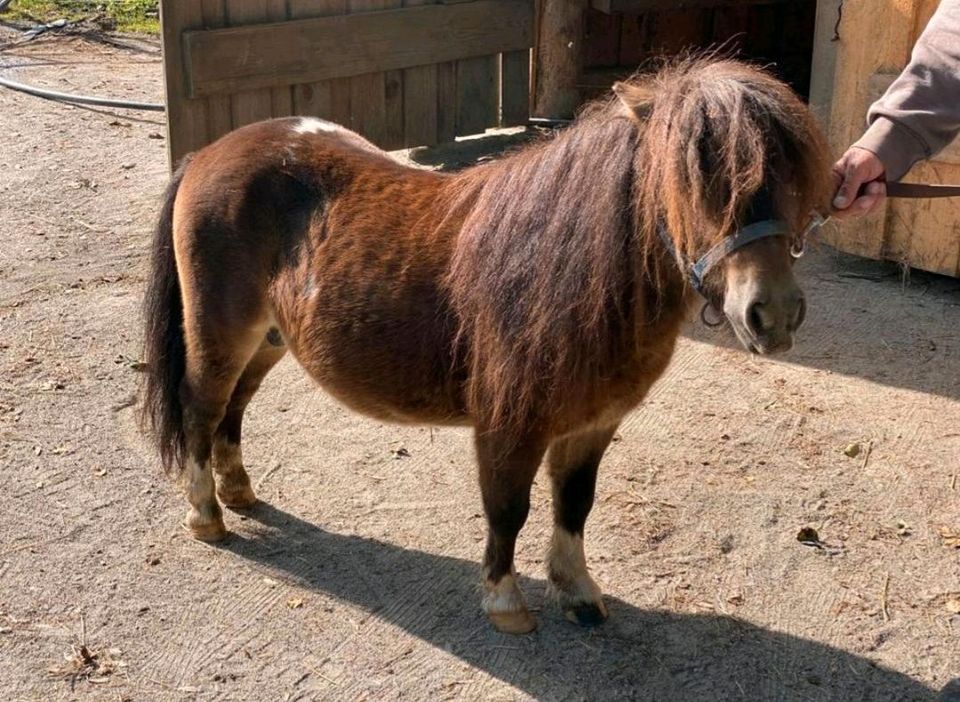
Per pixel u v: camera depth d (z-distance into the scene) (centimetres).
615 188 280
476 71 791
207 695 317
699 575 376
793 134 247
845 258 654
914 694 322
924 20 569
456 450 454
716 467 440
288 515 407
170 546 386
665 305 287
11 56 1072
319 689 320
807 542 394
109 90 974
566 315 288
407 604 358
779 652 339
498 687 321
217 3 638
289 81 680
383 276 327
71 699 314
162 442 382
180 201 369
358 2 704
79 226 675
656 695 320
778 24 927
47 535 389
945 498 420
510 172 311
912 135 300
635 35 888
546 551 371
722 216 246
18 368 507
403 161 783
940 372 516
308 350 345
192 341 365
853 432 466
